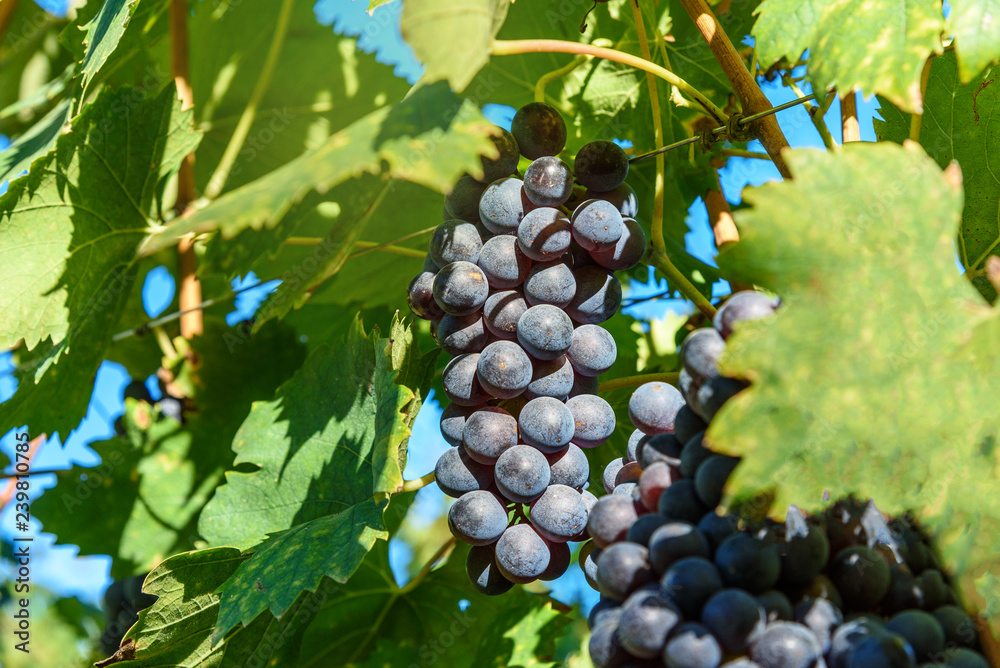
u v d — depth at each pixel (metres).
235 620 0.51
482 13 0.48
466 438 0.49
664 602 0.42
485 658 0.63
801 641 0.42
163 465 0.66
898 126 0.54
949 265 0.44
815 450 0.42
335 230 0.53
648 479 0.45
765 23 0.51
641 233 0.50
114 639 0.64
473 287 0.49
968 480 0.44
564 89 0.65
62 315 0.59
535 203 0.50
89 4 0.65
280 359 0.68
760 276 0.43
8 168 0.63
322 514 0.56
